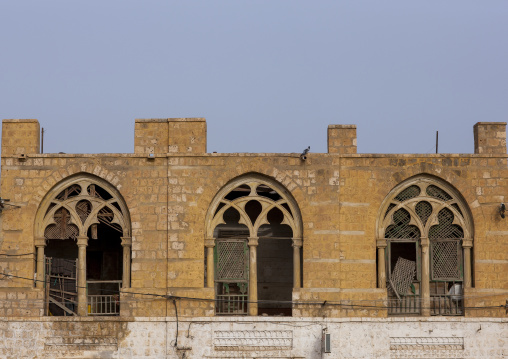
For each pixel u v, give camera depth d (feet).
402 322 115.34
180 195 117.29
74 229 119.34
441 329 115.65
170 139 118.32
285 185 117.50
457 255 119.34
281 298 140.26
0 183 117.39
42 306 115.65
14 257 116.16
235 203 118.62
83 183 118.93
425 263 118.83
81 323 115.03
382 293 116.06
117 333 114.83
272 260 140.87
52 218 118.21
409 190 119.75
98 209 118.42
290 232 139.85
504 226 118.01
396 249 133.90
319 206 117.19
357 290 116.06
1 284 115.75
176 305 115.24
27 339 114.73
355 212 117.60
